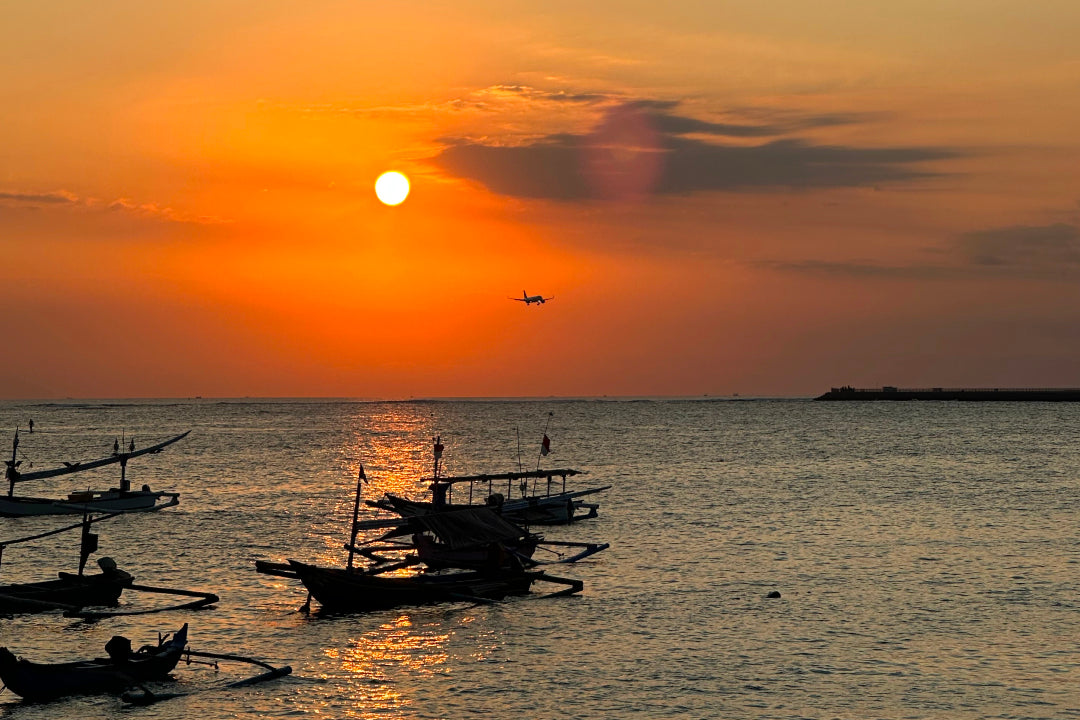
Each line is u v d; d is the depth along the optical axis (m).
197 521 93.31
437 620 54.66
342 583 56.09
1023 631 52.12
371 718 40.50
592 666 46.72
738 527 89.06
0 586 54.75
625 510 101.62
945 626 53.19
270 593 61.22
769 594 60.59
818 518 94.75
